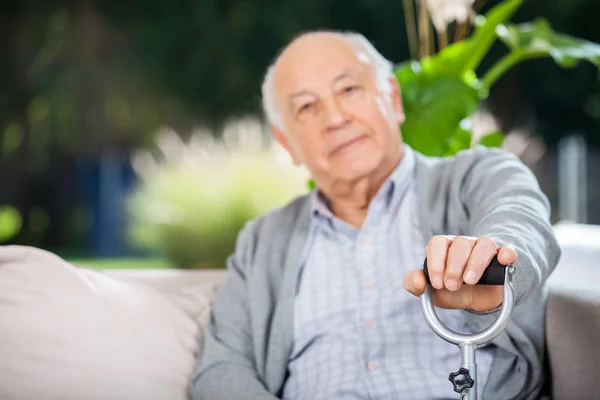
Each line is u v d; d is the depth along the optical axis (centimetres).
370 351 202
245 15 1548
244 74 1567
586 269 231
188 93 1599
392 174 212
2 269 199
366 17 1527
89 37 1591
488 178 200
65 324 197
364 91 215
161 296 220
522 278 148
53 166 1630
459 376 127
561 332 198
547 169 1365
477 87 319
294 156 233
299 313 213
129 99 1605
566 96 1484
